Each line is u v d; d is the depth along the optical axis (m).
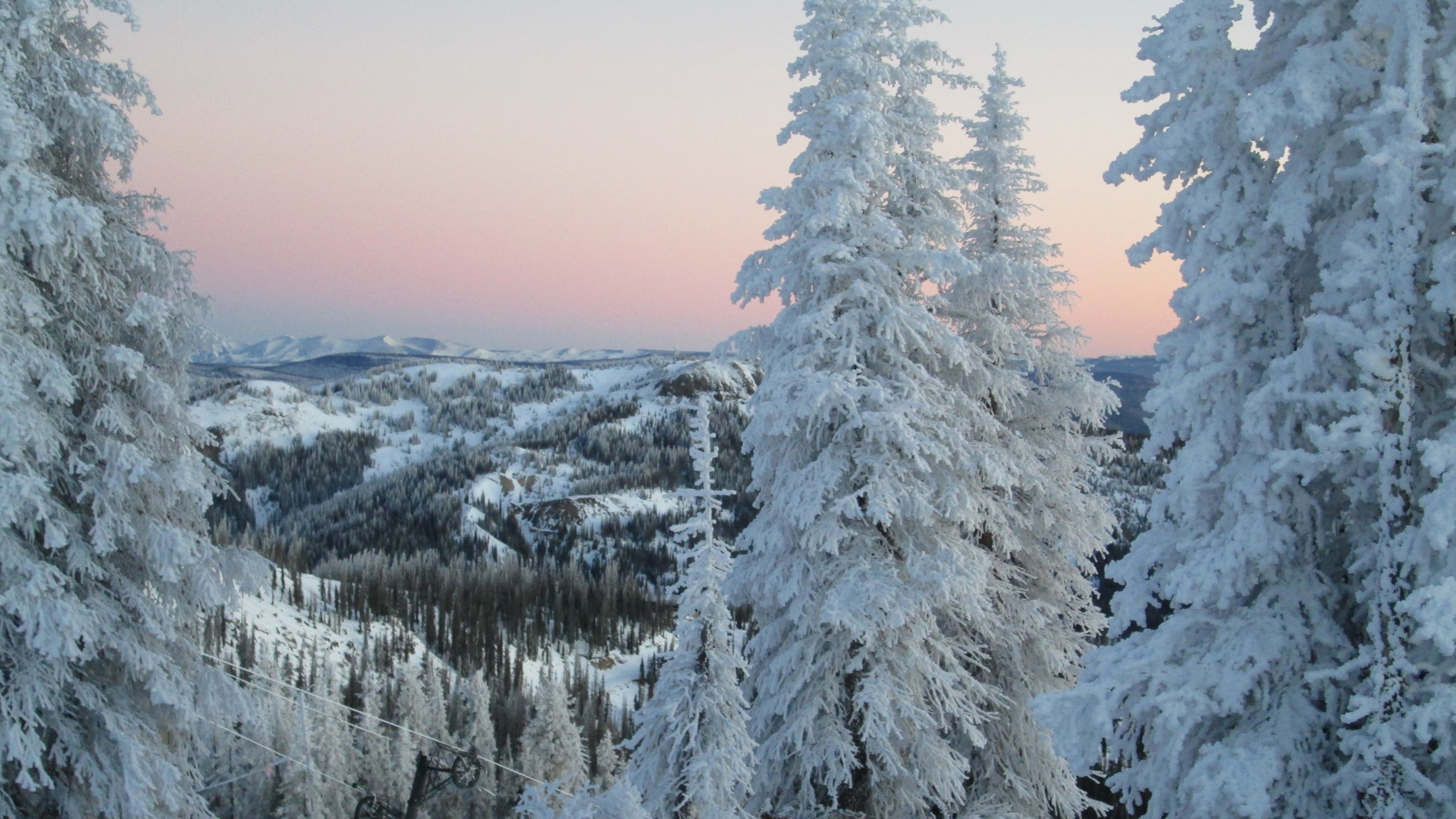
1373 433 6.13
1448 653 5.38
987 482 14.12
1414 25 6.07
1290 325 7.13
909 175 14.20
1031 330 15.99
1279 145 6.72
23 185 11.13
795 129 13.66
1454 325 6.25
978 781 14.95
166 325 13.31
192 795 13.93
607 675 125.38
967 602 12.71
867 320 13.26
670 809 9.63
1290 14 7.21
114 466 12.29
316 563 187.88
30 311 11.36
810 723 12.73
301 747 40.75
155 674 12.75
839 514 12.76
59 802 12.38
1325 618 6.58
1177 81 7.40
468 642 112.88
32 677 11.48
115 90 12.73
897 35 13.77
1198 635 7.08
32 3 11.30
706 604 10.05
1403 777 5.75
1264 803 5.87
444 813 50.06
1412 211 6.12
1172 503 7.46
